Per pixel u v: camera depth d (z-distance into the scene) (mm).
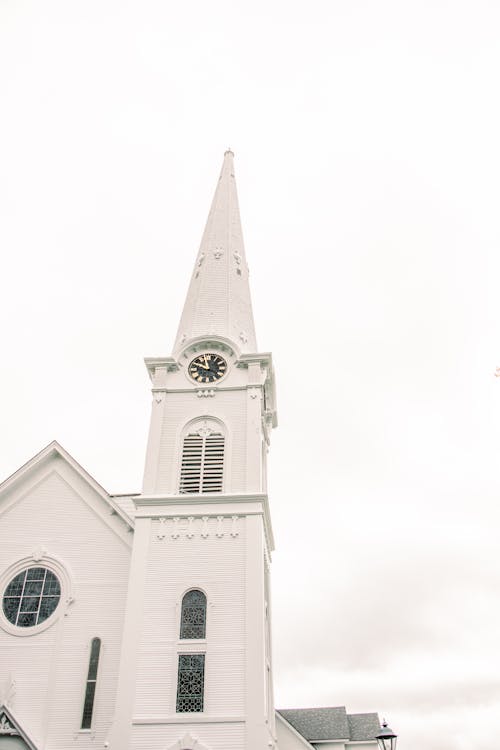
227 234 42531
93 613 28375
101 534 30438
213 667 25531
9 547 30312
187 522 29078
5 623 28250
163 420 32469
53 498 31609
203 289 38438
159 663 25734
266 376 35500
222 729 24203
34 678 26906
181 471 30781
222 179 48156
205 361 34438
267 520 31625
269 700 29391
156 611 26922
